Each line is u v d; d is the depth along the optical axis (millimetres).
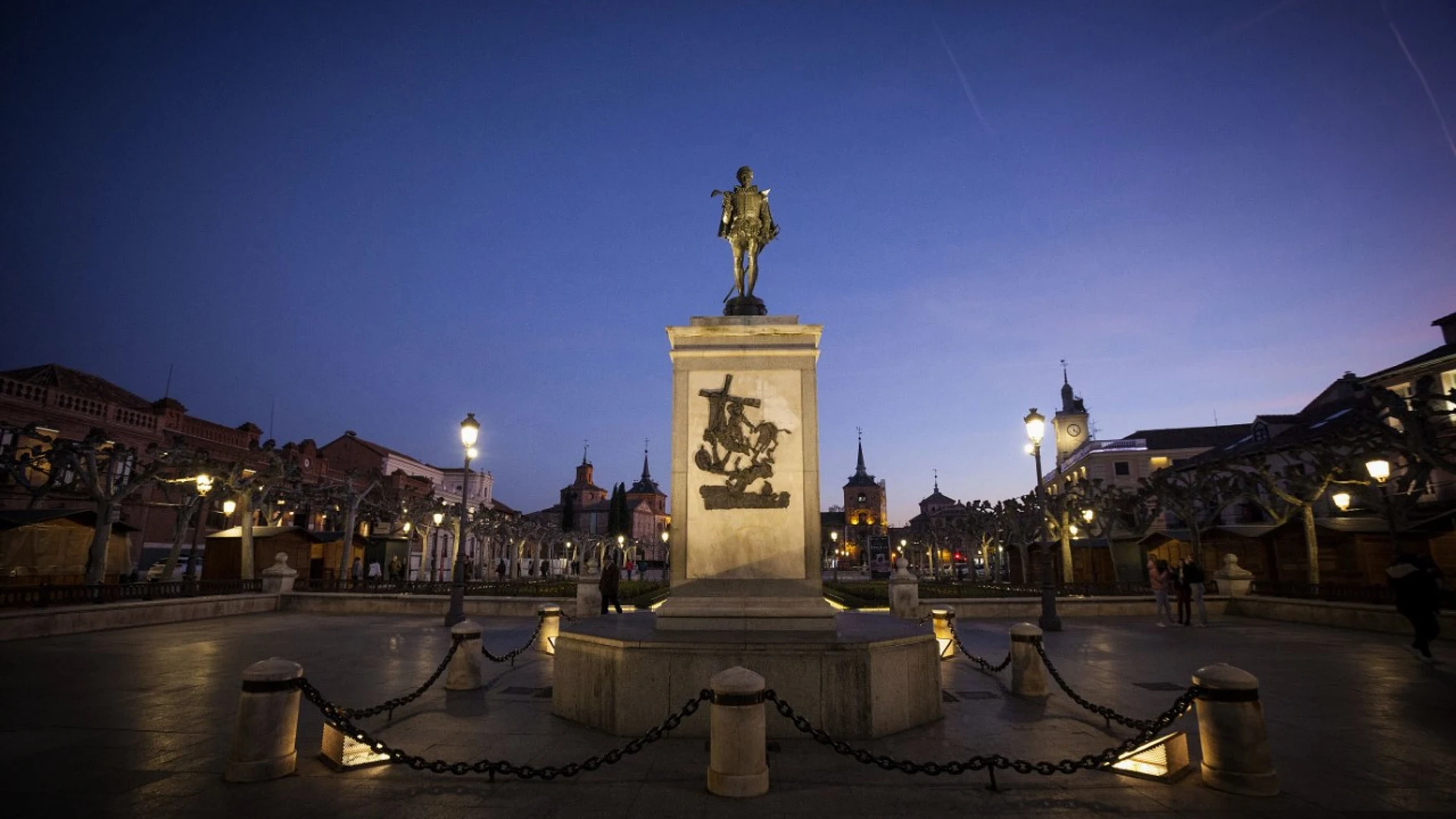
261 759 6086
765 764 5852
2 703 9078
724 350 9492
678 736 7332
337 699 9562
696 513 9023
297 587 26531
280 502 34344
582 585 20750
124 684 10391
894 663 7762
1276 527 30391
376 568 38125
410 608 23609
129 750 6965
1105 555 40969
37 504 27484
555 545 79812
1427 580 13664
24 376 32562
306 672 11711
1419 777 6227
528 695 9789
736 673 6000
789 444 9180
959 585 36094
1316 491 25219
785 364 9438
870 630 8711
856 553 122062
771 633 8258
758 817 5246
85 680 10711
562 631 8625
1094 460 63688
